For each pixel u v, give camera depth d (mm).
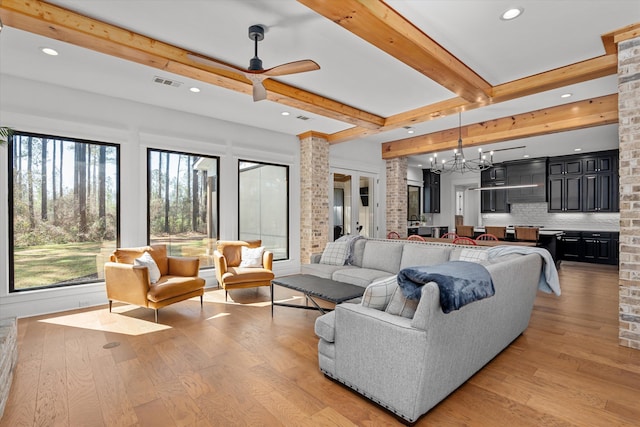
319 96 4129
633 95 2660
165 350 2729
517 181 8133
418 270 1849
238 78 3350
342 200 6703
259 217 5738
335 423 1794
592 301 4172
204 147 4953
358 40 2850
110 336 3033
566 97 4207
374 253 4254
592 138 5984
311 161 5941
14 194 3641
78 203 4035
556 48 2947
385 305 2082
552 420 1801
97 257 4164
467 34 2709
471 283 1842
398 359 1779
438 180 9797
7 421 1812
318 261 4738
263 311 3809
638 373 2309
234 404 1972
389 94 4102
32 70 3426
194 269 4039
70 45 2916
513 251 3102
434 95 4133
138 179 4387
